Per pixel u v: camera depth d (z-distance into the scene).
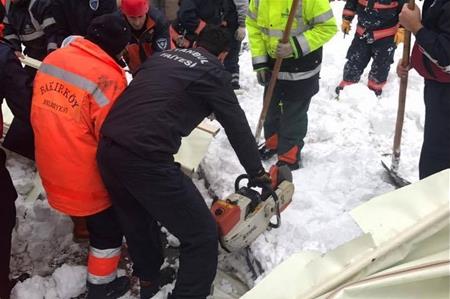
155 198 2.67
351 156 4.36
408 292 1.20
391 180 4.05
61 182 2.87
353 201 3.82
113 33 2.84
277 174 3.45
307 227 3.53
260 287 1.36
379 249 1.28
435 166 3.39
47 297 3.27
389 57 5.35
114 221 3.06
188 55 2.76
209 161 4.25
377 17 5.16
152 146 2.59
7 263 3.10
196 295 2.97
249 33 4.02
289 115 4.11
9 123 3.94
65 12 4.09
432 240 1.26
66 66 2.79
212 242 2.87
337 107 5.23
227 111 2.74
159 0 7.00
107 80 2.78
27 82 2.86
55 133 2.80
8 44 2.87
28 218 3.81
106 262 3.13
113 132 2.64
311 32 3.72
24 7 4.27
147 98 2.64
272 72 3.98
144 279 3.19
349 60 5.52
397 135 3.84
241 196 3.18
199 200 2.79
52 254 3.61
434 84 3.23
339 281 1.28
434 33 2.92
